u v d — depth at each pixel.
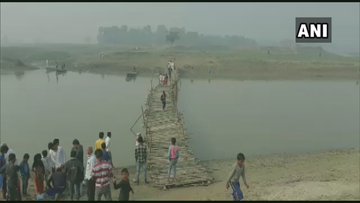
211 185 19.91
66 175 17.03
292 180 20.39
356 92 61.44
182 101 50.22
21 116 41.94
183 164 21.91
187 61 96.44
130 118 40.19
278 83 74.12
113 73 93.12
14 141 31.86
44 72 97.06
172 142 19.67
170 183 19.53
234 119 39.38
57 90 62.66
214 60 97.12
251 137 32.44
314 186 18.09
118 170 23.58
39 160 16.69
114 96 55.62
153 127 27.84
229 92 59.97
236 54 128.25
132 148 28.72
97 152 14.41
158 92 41.84
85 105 48.25
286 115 41.88
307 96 56.53
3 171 16.80
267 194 17.41
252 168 24.16
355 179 19.80
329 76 84.56
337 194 16.73
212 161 25.92
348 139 31.95
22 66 102.19
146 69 93.56
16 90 62.75
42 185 16.61
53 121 39.00
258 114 42.22
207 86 67.94
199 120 38.81
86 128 36.06
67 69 101.38
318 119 39.81
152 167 21.69
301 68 89.81
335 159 25.83
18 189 16.14
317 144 30.31
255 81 77.44
